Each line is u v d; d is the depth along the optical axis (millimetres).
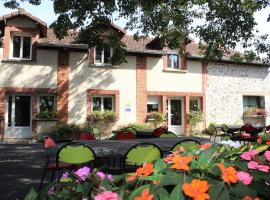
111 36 12875
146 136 9914
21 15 17516
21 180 7320
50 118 17188
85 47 17734
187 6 12312
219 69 20969
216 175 1585
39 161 10203
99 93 18375
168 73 19812
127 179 1760
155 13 12516
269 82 22266
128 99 18906
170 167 1674
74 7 11445
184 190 1421
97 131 11766
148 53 19172
